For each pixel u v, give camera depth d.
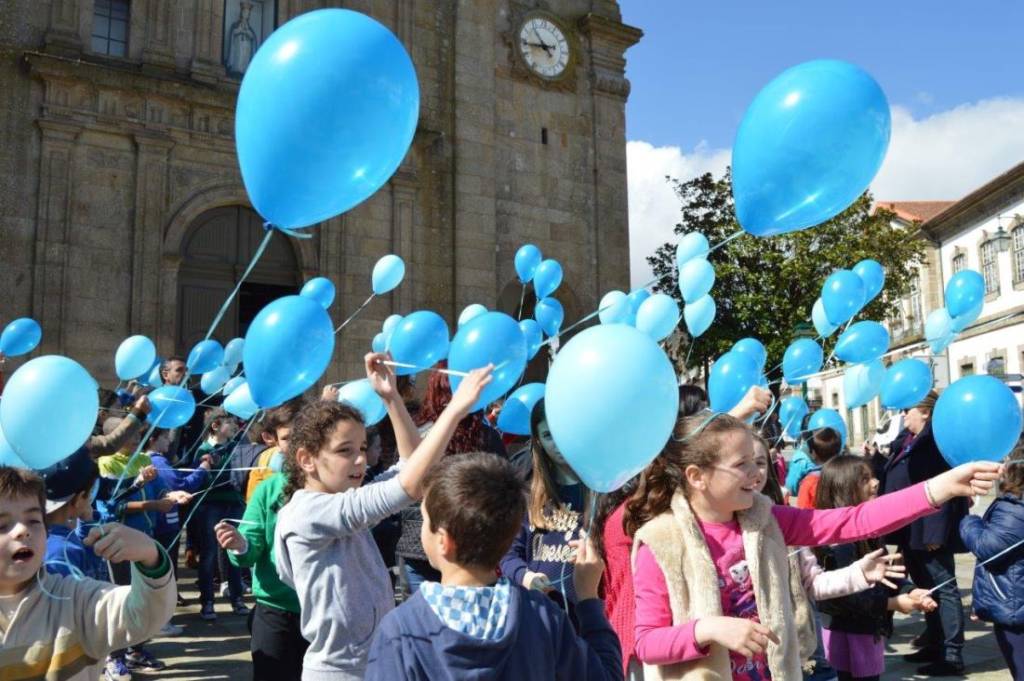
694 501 2.91
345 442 3.11
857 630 4.17
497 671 1.90
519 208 17.81
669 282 20.80
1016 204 27.91
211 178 14.25
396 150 2.81
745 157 3.06
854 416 34.06
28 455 2.79
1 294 12.38
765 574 2.74
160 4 14.09
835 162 2.92
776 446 7.57
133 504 5.35
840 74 2.92
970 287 6.36
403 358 4.95
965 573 9.78
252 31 15.46
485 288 16.77
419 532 4.16
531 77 18.31
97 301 13.03
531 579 3.10
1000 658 6.53
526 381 18.19
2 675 2.23
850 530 2.86
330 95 2.54
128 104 13.55
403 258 15.96
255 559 3.72
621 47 19.61
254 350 3.39
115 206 13.34
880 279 6.82
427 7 17.08
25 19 13.02
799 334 17.88
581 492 3.50
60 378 2.78
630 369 2.32
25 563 2.24
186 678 5.87
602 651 2.21
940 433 3.44
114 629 2.29
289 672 3.67
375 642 1.99
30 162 12.77
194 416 9.91
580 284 18.39
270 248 15.03
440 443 2.70
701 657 2.55
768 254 18.31
